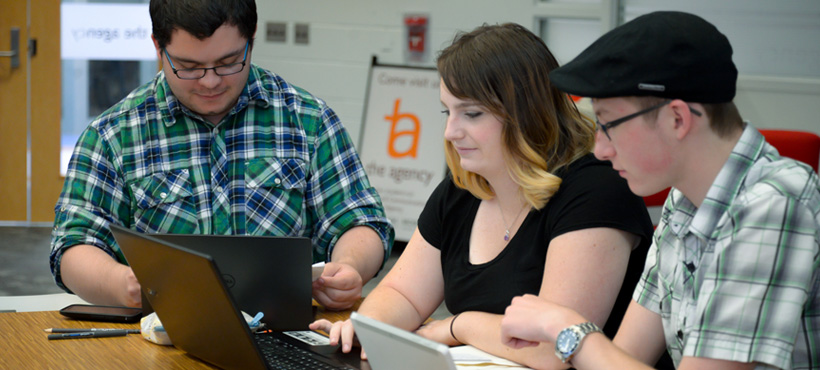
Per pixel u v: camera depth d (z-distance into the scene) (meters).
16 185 5.73
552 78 1.17
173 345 1.59
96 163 2.02
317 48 5.56
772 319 1.03
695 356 1.08
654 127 1.10
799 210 1.03
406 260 1.79
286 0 5.61
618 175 1.51
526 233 1.58
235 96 1.96
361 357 1.48
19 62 5.60
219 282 1.24
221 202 2.05
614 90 1.09
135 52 5.66
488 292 1.61
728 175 1.11
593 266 1.45
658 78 1.07
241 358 1.36
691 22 1.09
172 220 2.03
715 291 1.07
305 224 2.15
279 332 1.65
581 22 4.86
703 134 1.10
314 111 2.15
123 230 1.39
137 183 2.03
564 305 1.44
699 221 1.13
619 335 1.37
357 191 2.17
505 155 1.53
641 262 1.53
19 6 5.55
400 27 5.27
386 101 5.17
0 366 1.45
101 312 1.76
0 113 5.65
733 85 1.09
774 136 2.78
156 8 1.82
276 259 1.62
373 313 1.67
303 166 2.12
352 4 5.41
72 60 5.66
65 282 1.95
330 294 1.83
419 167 5.04
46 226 5.77
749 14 4.41
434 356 1.05
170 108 2.02
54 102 5.66
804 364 1.09
